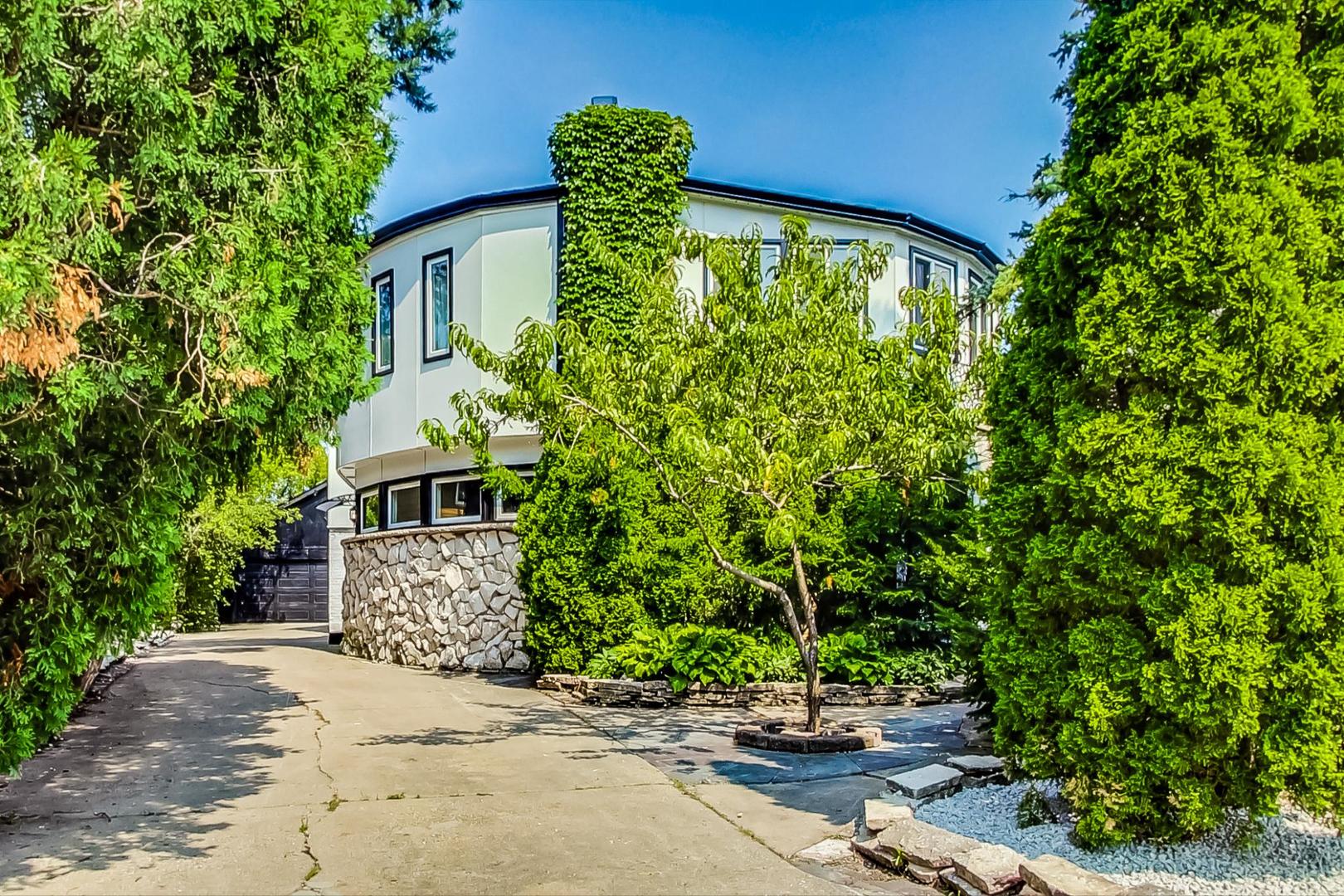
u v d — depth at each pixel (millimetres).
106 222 5227
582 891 5281
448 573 15648
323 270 6730
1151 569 5031
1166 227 5020
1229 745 4773
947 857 5309
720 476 8250
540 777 7984
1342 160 4973
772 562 12367
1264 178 4859
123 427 5848
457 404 9102
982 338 9906
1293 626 4641
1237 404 4828
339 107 6594
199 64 5641
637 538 13031
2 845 6074
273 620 30844
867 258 9617
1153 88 5160
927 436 8719
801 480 8242
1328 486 4613
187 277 5223
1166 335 4930
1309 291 4871
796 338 8836
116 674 14875
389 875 5520
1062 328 5641
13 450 5355
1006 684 5844
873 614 12812
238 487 8398
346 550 18875
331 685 13641
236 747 9234
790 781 7844
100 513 5816
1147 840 5305
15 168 4324
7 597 5883
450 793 7426
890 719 10852
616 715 11125
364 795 7367
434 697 12531
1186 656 4730
